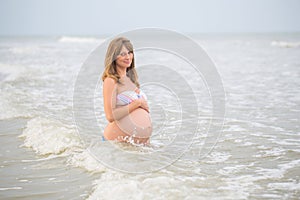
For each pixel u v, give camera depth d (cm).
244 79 1116
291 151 440
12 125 575
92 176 366
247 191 321
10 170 392
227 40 5509
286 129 538
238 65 1589
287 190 326
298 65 1540
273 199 307
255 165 395
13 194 333
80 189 338
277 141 481
